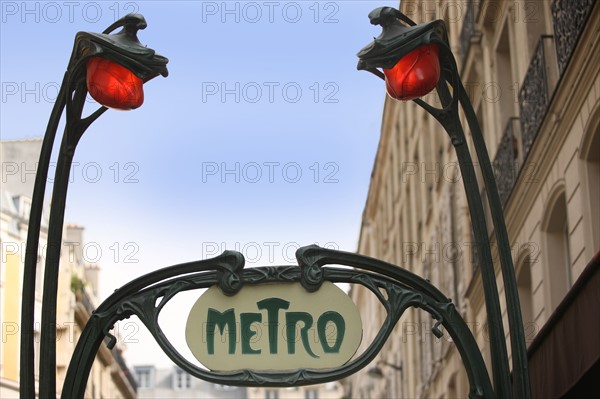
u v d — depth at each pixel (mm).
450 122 7863
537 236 18078
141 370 138750
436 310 7359
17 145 47062
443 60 7754
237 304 7297
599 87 13477
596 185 14570
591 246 14508
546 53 17156
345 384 82500
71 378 7262
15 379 42969
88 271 69062
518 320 7617
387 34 7555
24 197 45500
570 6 14227
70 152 7613
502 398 7457
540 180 17375
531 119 17781
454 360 28312
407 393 41188
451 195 28062
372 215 56688
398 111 43094
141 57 7492
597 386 12086
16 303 43562
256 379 7148
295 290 7316
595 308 9906
